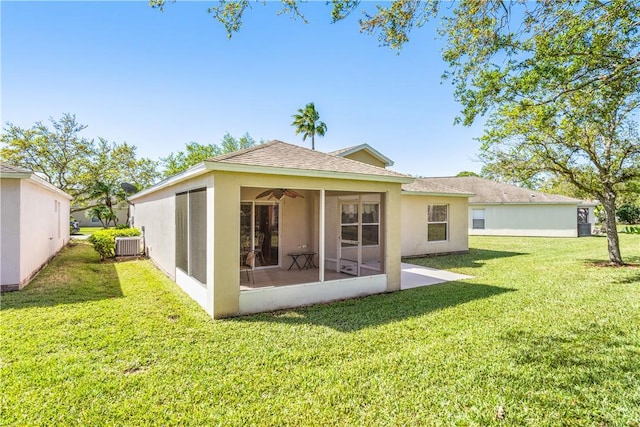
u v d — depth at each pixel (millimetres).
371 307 6227
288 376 3545
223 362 3861
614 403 3057
